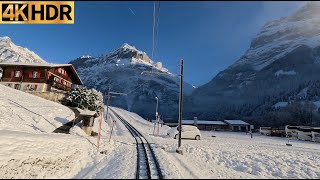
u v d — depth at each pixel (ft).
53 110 120.67
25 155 50.60
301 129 211.20
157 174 42.45
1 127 74.02
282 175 49.67
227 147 88.28
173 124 329.52
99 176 41.06
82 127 104.94
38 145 58.18
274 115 427.33
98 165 50.98
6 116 85.35
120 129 151.12
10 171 43.04
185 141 102.01
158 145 82.12
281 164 60.08
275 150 87.20
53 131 94.58
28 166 46.29
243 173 49.06
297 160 66.59
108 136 108.47
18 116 91.20
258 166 55.98
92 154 61.57
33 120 94.84
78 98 158.71
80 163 52.60
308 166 59.47
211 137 143.23
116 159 56.39
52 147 59.47
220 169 50.60
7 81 166.20
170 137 115.44
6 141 54.49
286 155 74.74
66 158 54.08
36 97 139.95
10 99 109.81
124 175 41.16
